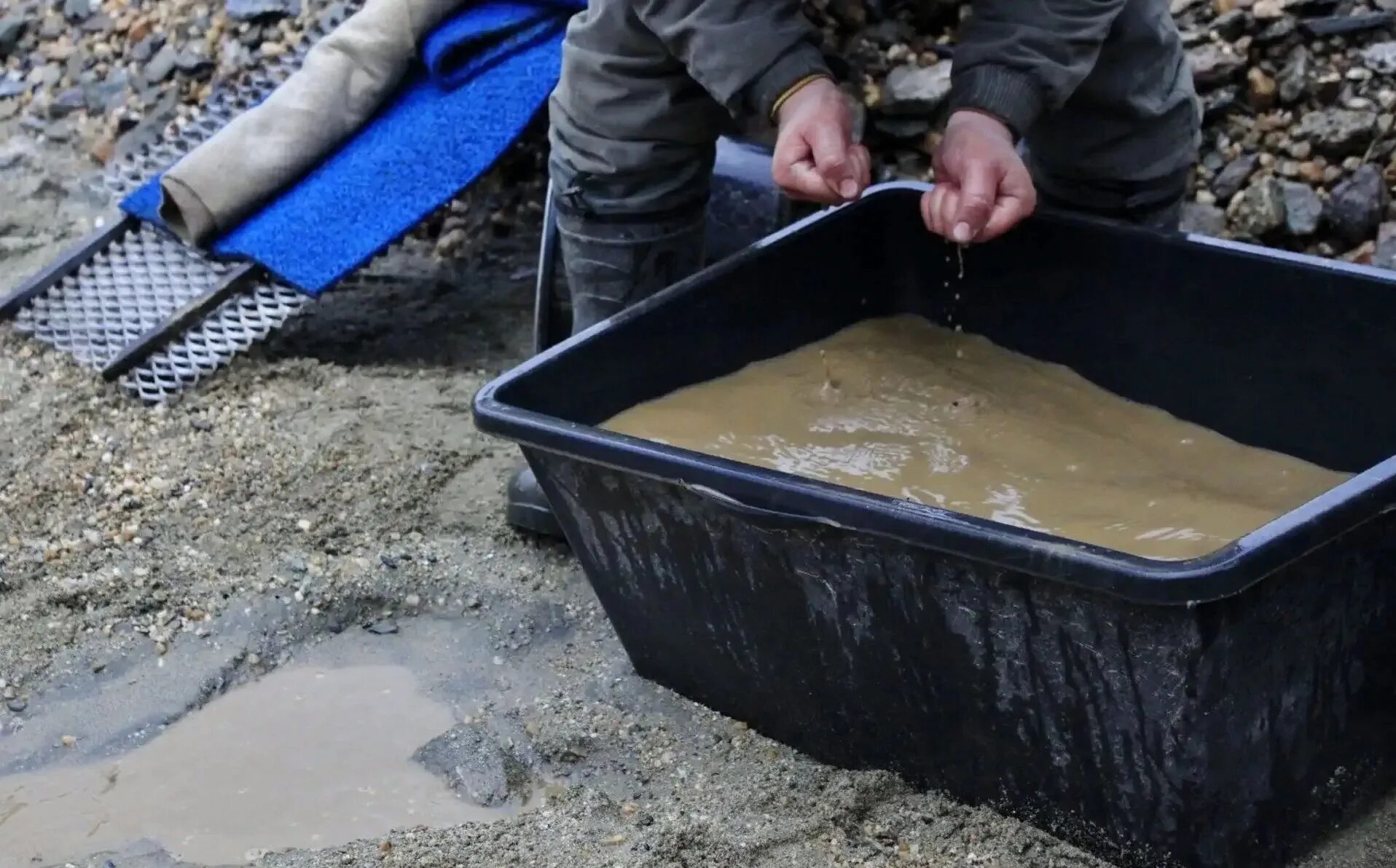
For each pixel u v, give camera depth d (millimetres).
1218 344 2119
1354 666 1652
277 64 3590
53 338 2949
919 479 1985
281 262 2865
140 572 2334
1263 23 2842
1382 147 2742
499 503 2453
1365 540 1562
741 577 1796
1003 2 1998
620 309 2361
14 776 2000
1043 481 1990
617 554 1929
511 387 1902
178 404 2773
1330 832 1742
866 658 1747
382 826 1873
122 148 3729
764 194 2645
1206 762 1551
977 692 1670
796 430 2100
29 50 4074
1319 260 2004
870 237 2359
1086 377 2268
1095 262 2207
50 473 2586
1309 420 2055
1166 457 2084
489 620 2225
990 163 1940
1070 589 1497
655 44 2154
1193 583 1384
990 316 2342
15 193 3635
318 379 2838
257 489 2514
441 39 3008
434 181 2895
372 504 2459
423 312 3078
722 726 1972
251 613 2250
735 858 1736
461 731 2002
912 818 1762
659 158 2252
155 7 3969
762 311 2244
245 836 1874
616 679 2080
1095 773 1631
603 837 1788
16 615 2264
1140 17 2207
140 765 2008
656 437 2043
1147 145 2307
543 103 2920
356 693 2115
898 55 3008
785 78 1934
